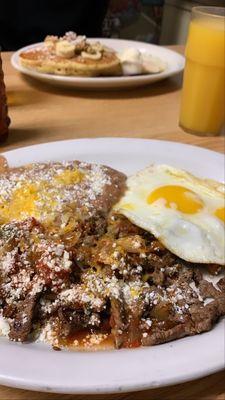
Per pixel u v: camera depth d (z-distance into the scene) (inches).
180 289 9.8
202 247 10.8
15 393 7.4
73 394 7.3
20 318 8.6
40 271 9.3
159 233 10.9
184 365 7.2
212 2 37.3
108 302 9.2
